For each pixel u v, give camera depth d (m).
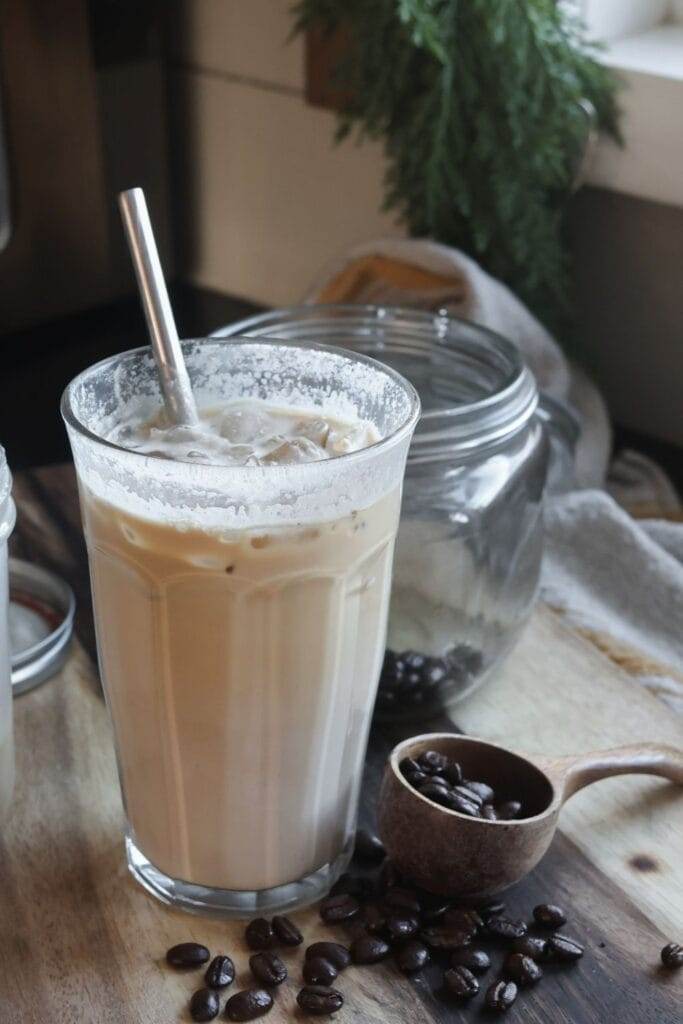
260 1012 0.51
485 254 0.87
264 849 0.54
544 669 0.66
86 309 1.04
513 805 0.55
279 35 0.98
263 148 1.04
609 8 0.89
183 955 0.53
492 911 0.55
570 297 0.91
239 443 0.52
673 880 0.56
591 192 0.89
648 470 0.88
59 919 0.54
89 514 0.51
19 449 0.95
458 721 0.63
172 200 1.12
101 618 0.52
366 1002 0.52
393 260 0.85
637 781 0.60
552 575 0.75
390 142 0.86
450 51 0.80
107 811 0.58
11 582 0.68
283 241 1.07
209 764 0.52
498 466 0.61
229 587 0.49
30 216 0.95
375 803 0.59
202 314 1.16
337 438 0.52
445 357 0.66
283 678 0.51
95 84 0.95
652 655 0.70
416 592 0.61
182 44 1.05
